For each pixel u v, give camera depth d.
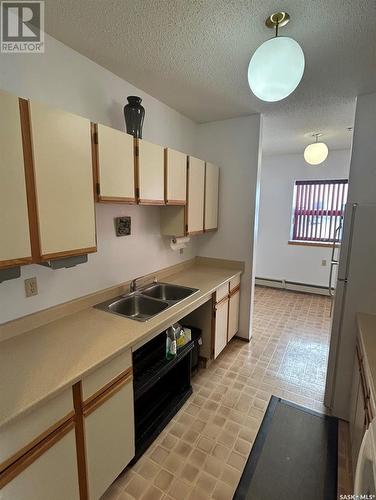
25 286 1.48
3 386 1.05
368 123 1.99
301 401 2.16
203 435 1.82
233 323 2.92
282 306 4.21
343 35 1.42
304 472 1.59
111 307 1.92
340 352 2.01
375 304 1.92
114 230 2.04
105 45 1.56
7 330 1.41
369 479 0.85
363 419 1.38
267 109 2.50
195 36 1.46
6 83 1.32
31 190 1.18
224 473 1.57
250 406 2.09
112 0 1.21
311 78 1.85
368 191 1.95
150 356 1.89
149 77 1.93
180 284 2.43
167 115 2.46
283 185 4.79
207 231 2.77
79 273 1.80
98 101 1.79
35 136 1.17
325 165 4.42
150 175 1.88
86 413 1.20
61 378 1.10
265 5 1.23
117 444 1.41
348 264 1.96
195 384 2.35
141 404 1.96
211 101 2.34
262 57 1.19
